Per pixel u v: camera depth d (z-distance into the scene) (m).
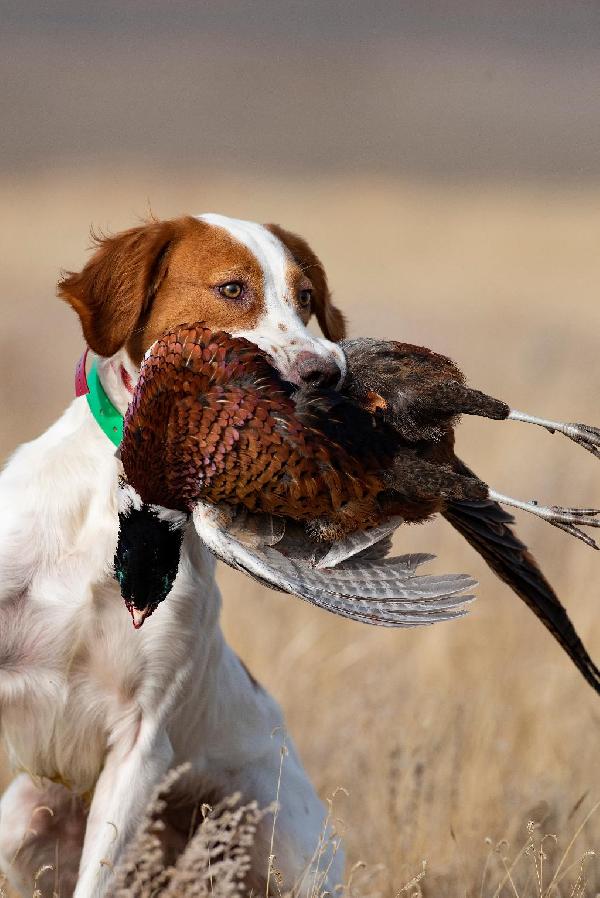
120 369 11.38
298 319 11.41
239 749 12.44
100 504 11.18
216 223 11.66
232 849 12.30
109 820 11.15
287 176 92.31
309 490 9.39
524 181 94.88
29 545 11.20
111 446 11.23
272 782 12.54
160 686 11.35
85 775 11.81
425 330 36.41
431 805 13.20
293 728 14.82
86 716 11.47
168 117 133.00
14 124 121.88
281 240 12.10
